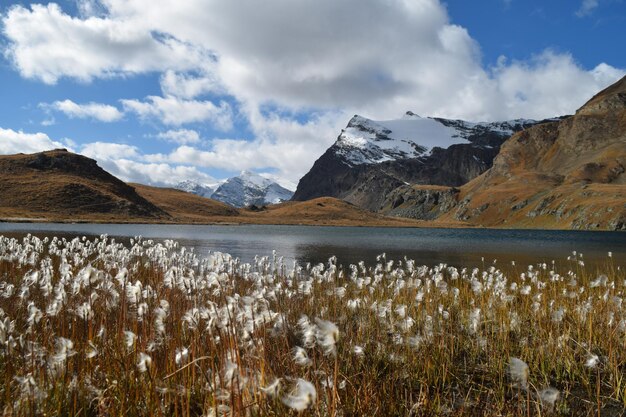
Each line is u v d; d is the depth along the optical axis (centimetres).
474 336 896
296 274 1445
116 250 1530
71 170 16300
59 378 486
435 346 776
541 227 19400
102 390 471
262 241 5884
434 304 1010
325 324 330
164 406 449
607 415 594
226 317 442
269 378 407
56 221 10494
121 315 542
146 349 509
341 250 4506
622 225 15450
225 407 365
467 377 723
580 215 17588
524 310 1098
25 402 436
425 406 534
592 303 1093
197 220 16912
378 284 1302
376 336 801
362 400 491
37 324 591
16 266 1405
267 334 532
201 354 516
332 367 474
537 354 755
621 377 674
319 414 395
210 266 734
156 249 1470
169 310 601
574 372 724
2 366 531
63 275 712
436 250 4716
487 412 568
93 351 488
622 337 864
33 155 16338
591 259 3578
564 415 586
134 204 15200
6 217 10081
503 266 2952
